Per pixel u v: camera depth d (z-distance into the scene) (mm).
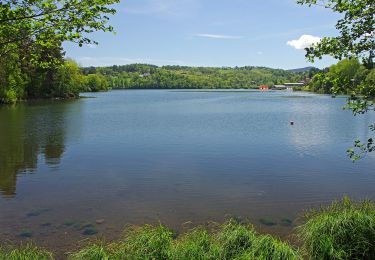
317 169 17281
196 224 10617
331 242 7254
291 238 9352
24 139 26641
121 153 21422
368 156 19875
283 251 6934
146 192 13758
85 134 29234
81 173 16719
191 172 16891
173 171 17062
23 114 46188
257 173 16625
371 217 7746
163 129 32406
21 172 16922
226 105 70312
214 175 16281
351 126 34375
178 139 26625
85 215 11344
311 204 12344
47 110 52938
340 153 21062
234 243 7309
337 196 13234
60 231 10078
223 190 13977
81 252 7305
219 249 7152
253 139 26562
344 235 7430
